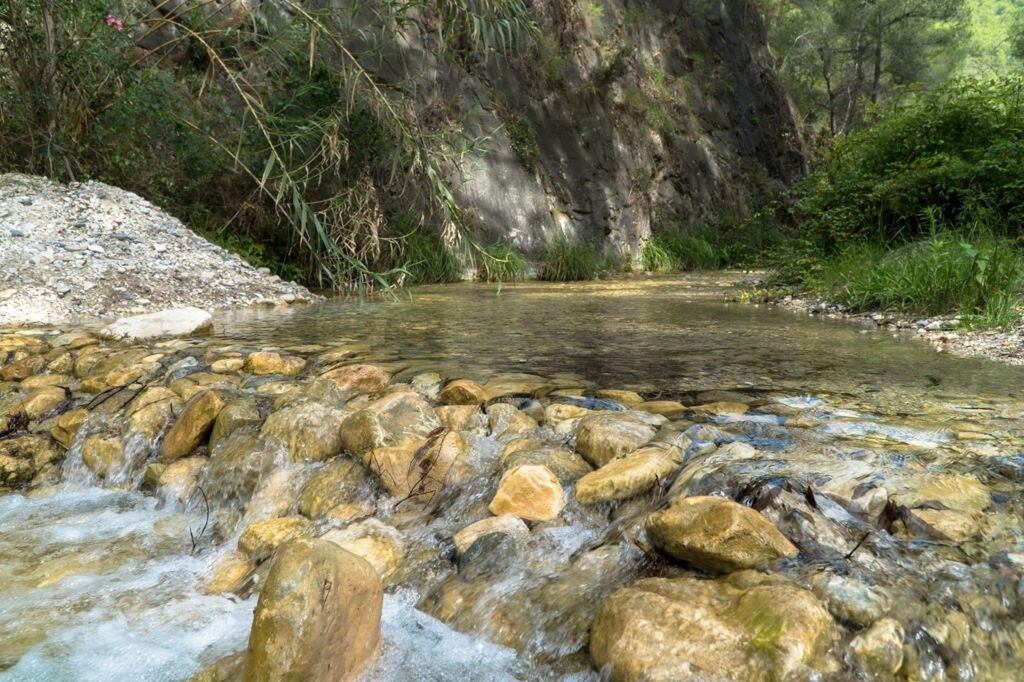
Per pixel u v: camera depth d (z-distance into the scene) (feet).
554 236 48.57
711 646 4.89
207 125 29.68
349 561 5.53
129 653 5.98
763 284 30.01
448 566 6.76
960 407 9.60
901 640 4.86
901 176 25.08
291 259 32.22
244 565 7.38
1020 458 7.55
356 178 29.94
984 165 23.29
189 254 24.97
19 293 19.57
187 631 6.31
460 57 47.50
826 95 105.70
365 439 8.66
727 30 77.20
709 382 11.15
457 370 12.10
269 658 4.94
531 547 6.75
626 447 8.11
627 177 57.16
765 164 75.66
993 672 4.83
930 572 5.55
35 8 24.88
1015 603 5.27
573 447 8.63
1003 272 18.33
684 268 55.57
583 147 54.39
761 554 5.63
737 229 61.16
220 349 14.06
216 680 5.51
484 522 7.09
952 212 24.75
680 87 67.87
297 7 16.76
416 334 16.51
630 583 5.96
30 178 25.43
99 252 22.52
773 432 8.50
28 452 10.68
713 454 7.64
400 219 36.55
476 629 5.97
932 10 96.48
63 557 7.77
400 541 7.22
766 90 80.89
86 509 9.12
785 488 6.55
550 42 54.34
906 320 18.30
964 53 111.45
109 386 12.05
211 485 9.11
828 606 5.16
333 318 19.76
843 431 8.52
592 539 6.77
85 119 26.81
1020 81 26.58
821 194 29.91
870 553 5.74
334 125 17.06
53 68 25.66
